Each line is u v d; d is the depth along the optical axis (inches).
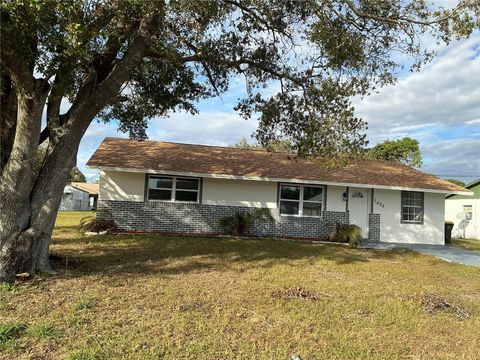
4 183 269.1
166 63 426.6
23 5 207.2
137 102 490.0
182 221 647.1
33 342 179.3
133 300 248.4
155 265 366.0
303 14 371.2
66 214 1316.4
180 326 207.8
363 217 700.0
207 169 636.7
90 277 296.2
